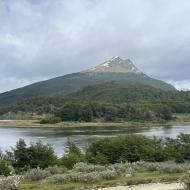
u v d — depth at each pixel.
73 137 122.88
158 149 51.91
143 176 35.19
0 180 29.98
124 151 50.28
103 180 33.34
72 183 32.44
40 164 46.69
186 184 29.48
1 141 116.62
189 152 50.41
